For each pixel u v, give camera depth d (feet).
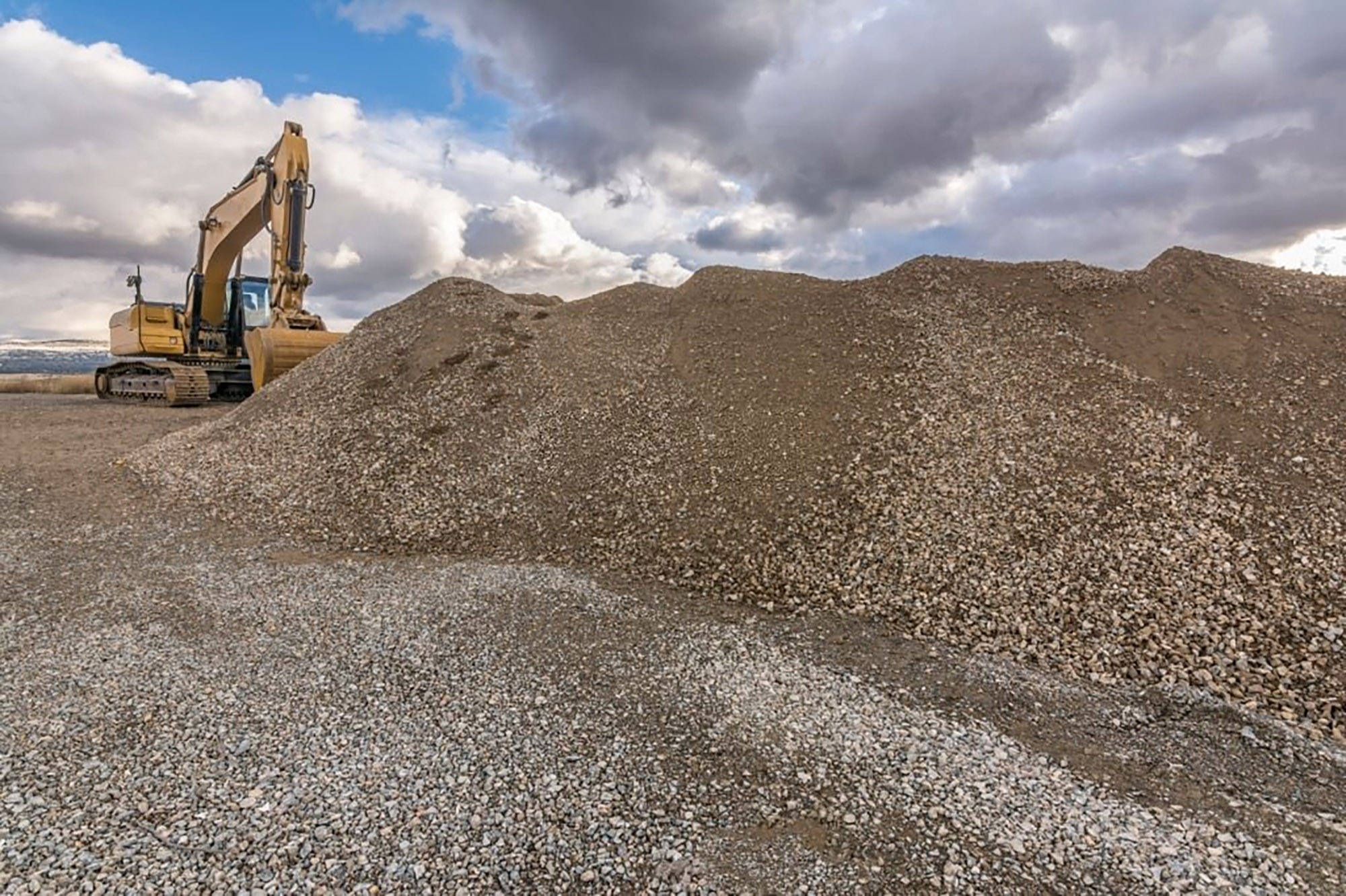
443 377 47.78
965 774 15.14
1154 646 20.49
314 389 51.11
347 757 15.30
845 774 15.14
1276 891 11.97
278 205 61.98
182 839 12.69
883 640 21.86
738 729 16.79
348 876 12.00
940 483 29.63
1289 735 16.83
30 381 97.09
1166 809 14.20
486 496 34.58
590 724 16.85
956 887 12.06
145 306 74.18
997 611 22.72
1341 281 40.98
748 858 12.70
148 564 27.91
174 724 16.42
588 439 38.68
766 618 23.71
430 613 23.30
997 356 38.50
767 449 34.63
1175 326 38.04
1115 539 25.21
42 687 17.95
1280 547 23.81
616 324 53.93
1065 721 17.48
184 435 48.49
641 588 26.17
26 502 35.12
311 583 26.18
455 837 12.96
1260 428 30.07
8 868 11.87
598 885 12.02
